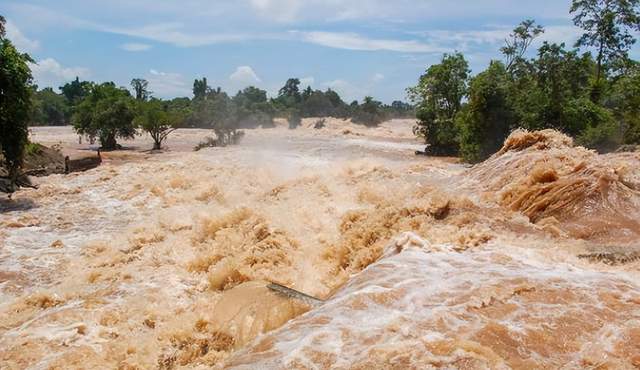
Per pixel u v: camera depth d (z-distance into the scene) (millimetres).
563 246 10148
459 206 12523
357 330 6156
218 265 11562
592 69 48094
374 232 12188
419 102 46375
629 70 47281
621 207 11586
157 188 21984
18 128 20016
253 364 5707
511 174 14547
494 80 34688
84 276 11594
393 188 17828
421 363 5316
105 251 13711
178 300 10055
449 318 6316
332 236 13164
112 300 9977
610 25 43094
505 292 7051
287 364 5570
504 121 34406
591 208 11672
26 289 11070
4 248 13984
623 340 5770
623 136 30984
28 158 31141
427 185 17156
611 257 9336
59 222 17203
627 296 6945
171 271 11742
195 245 13875
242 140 60750
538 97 34688
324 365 5473
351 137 71062
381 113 101438
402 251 9492
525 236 10906
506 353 5570
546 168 13188
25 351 7938
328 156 37938
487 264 8555
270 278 10914
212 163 28859
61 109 103875
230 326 8516
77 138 68312
